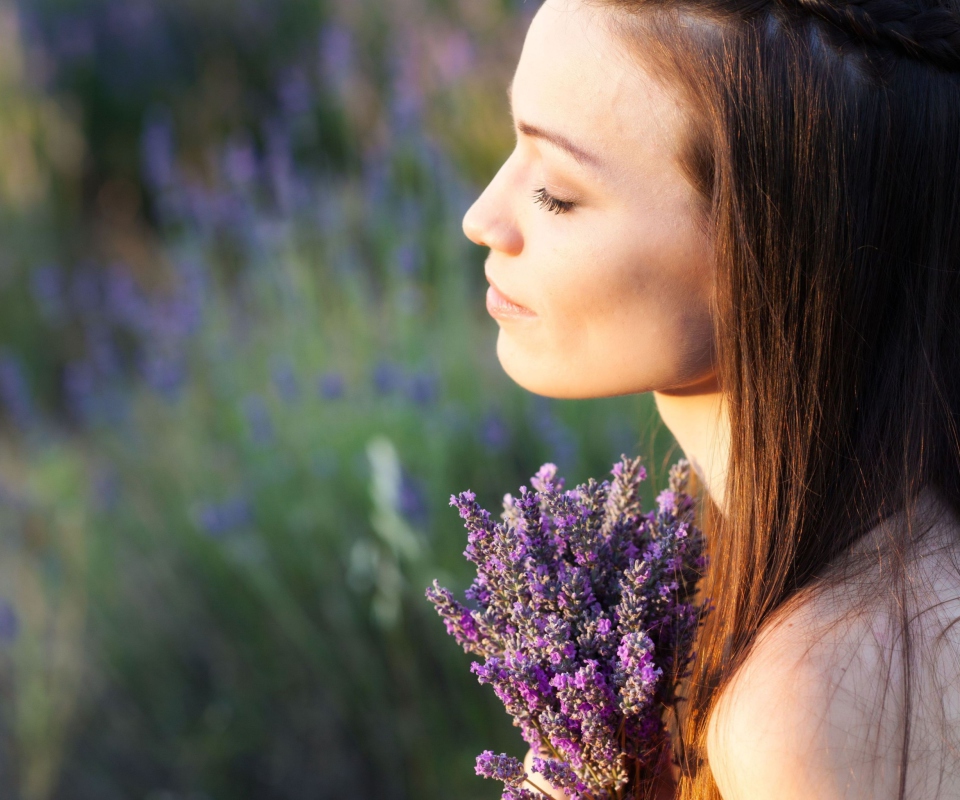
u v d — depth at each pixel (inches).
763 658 31.0
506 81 196.5
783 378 35.2
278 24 260.7
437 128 187.9
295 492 111.3
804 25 34.1
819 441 35.4
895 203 35.0
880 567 33.1
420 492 88.3
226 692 109.0
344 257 141.7
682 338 36.3
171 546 116.2
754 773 29.5
